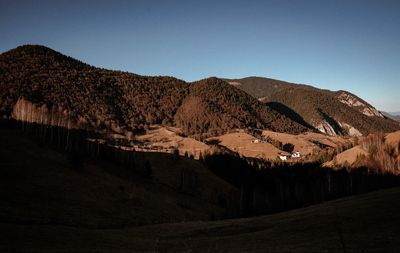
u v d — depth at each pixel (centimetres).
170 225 8856
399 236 4606
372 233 4984
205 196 18688
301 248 4688
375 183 18038
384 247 4184
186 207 14962
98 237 5922
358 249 4244
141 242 6134
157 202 13412
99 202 10738
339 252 4166
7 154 12688
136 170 18525
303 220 6769
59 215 8362
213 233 7181
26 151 13775
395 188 9656
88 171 13988
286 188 18800
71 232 5922
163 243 6241
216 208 17012
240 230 7100
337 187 18388
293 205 16812
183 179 18862
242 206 17162
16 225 5772
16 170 11188
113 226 8712
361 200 8031
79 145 18012
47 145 15900
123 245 5559
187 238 6781
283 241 5416
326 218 6431
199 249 5484
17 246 4362
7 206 7950
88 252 4509
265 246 5241
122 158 18662
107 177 14288
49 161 13325
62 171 12556
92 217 9050
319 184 19100
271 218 8281
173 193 17075
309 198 17450
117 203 11344
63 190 10619
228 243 5850
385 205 6550
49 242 4909
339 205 7819
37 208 8450
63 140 18012
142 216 10706
